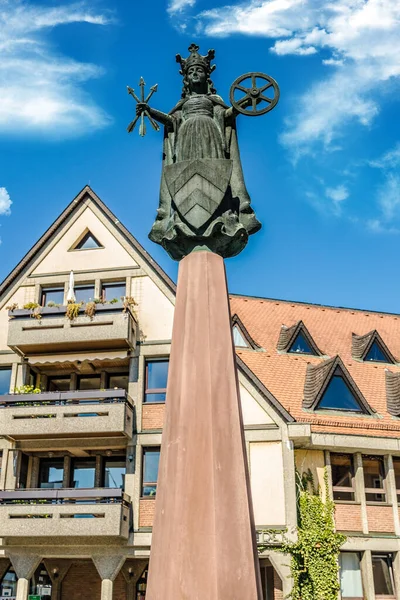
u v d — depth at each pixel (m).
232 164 7.09
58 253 24.97
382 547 21.14
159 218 7.38
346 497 21.72
